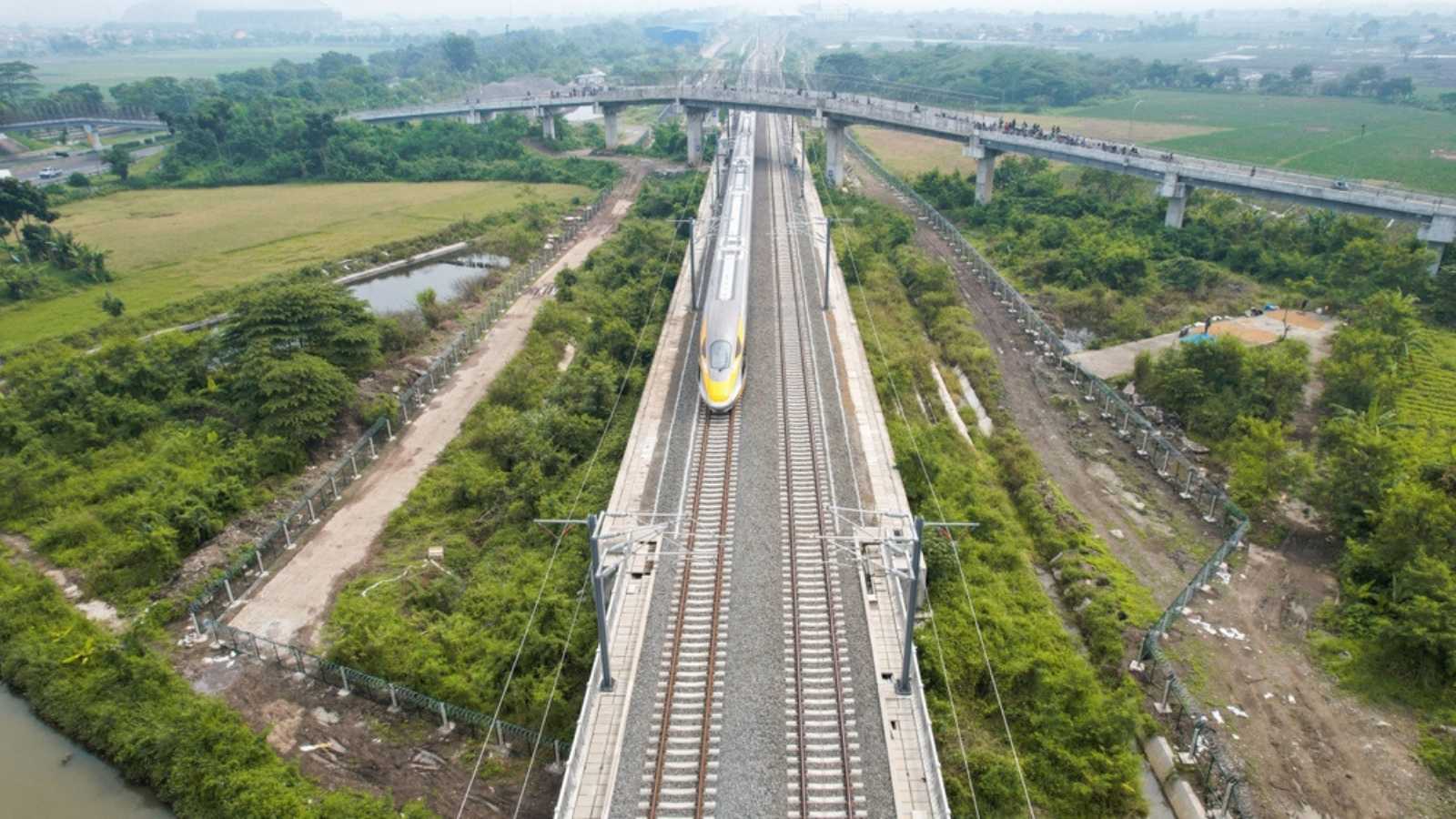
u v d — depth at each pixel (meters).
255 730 33.19
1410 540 38.34
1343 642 37.09
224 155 137.25
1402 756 31.97
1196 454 52.53
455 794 30.89
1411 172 120.00
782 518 42.97
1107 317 73.75
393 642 36.22
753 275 80.25
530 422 52.56
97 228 106.62
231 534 44.47
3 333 72.81
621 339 62.62
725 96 136.25
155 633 38.00
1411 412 55.09
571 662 35.25
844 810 28.25
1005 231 99.31
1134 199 105.19
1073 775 31.17
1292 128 160.25
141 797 31.77
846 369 60.72
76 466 50.59
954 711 32.47
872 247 89.19
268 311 57.38
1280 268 80.44
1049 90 199.62
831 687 32.88
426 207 116.94
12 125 160.25
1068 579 42.09
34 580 41.06
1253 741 32.66
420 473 51.19
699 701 32.34
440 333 71.31
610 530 42.28
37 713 35.19
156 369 57.72
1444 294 69.19
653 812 28.14
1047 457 53.25
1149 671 35.97
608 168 135.38
